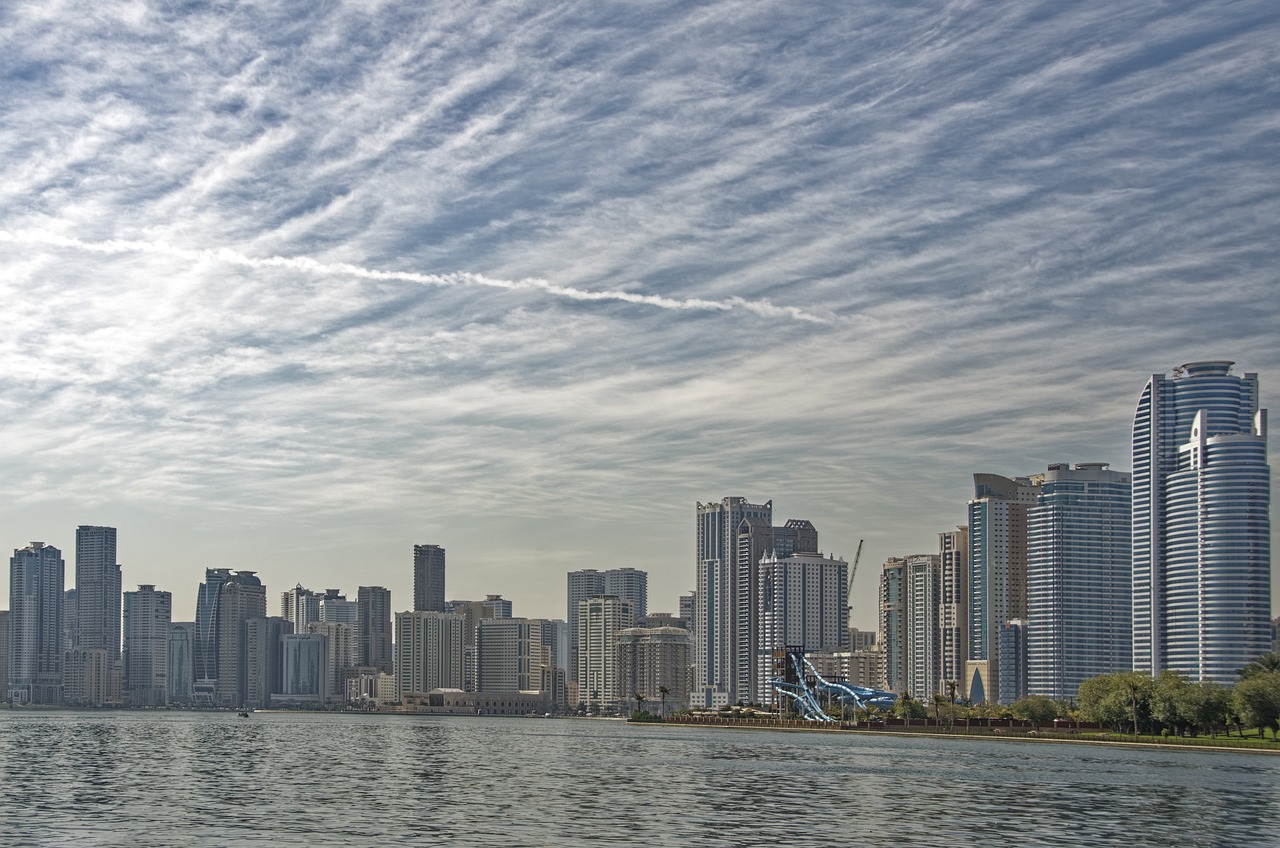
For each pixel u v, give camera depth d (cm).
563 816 19575
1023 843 17012
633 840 16912
